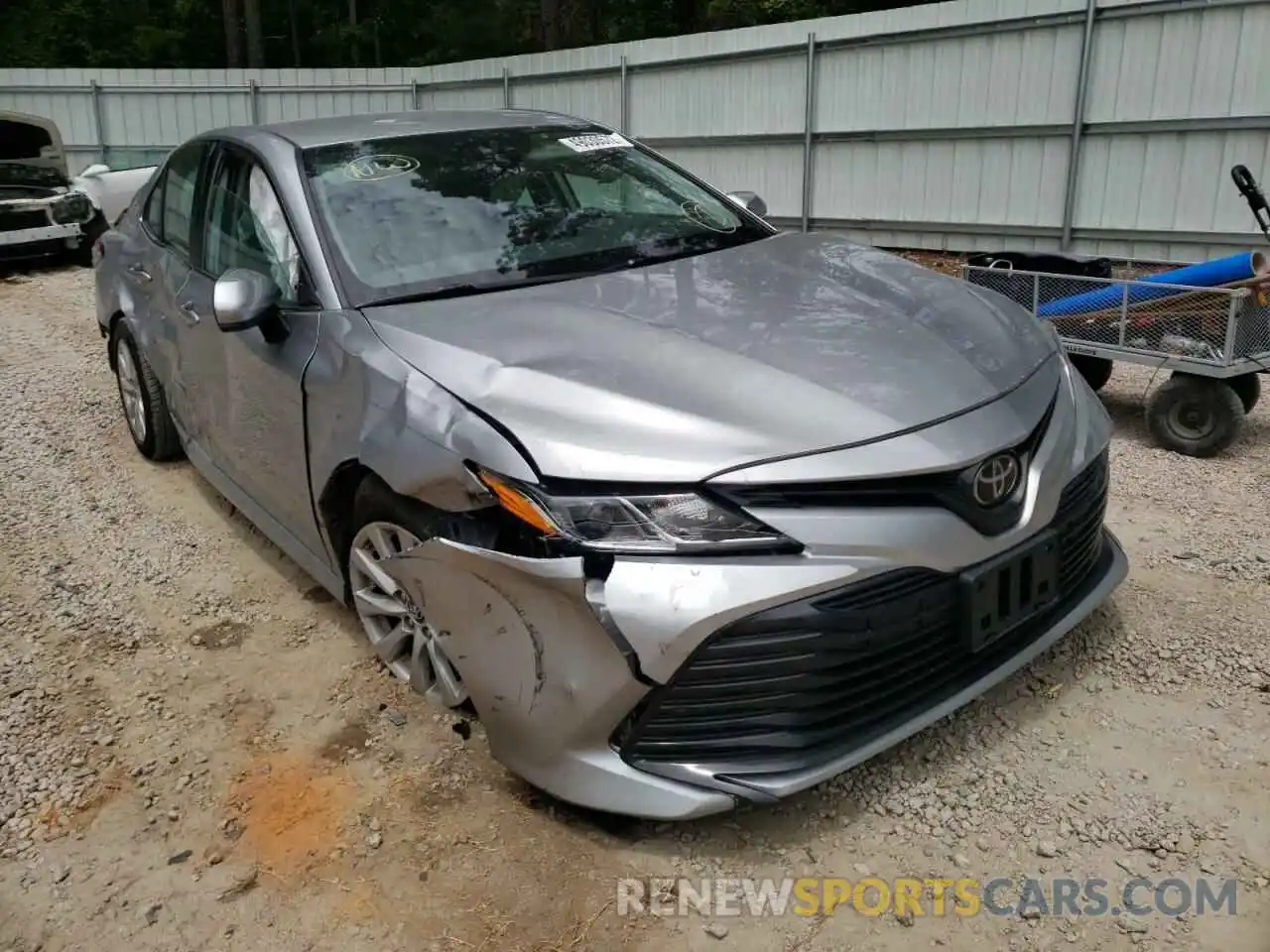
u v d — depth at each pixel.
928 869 2.40
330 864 2.50
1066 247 10.25
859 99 11.47
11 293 10.02
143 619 3.68
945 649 2.50
